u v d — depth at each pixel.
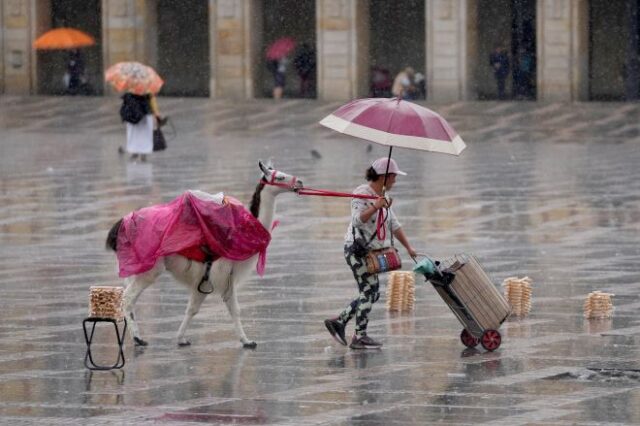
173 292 42.38
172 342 34.34
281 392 28.47
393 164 33.25
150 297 41.41
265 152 94.38
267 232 33.09
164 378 29.97
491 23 131.75
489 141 104.44
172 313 38.62
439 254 50.34
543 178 76.31
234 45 130.38
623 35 130.25
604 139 103.25
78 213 62.06
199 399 27.78
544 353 32.78
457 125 112.50
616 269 46.84
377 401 27.53
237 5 130.00
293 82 138.38
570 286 43.41
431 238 54.50
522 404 27.14
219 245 32.75
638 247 52.00
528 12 129.25
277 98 128.75
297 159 88.69
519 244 52.88
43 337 35.09
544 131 108.62
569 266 47.53
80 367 31.20
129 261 32.78
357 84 128.12
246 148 97.94
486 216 60.81
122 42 132.25
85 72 139.25
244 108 122.88
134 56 132.12
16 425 25.52
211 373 30.52
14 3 133.12
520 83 128.75
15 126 117.25
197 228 32.81
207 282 33.16
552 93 122.56
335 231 56.66
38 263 48.81
